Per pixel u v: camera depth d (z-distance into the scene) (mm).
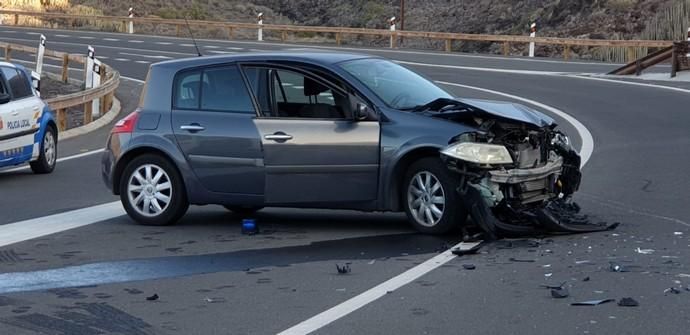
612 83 26016
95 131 21312
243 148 9906
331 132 9625
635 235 9203
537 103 22562
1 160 13914
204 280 8016
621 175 13070
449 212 9250
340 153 9578
